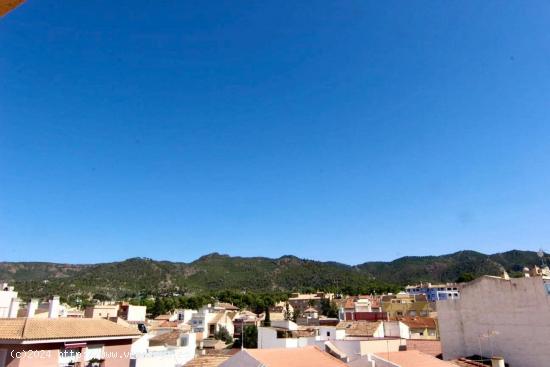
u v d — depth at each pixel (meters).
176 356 43.72
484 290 40.06
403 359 30.42
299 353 28.58
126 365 33.03
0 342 26.61
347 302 139.62
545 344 35.56
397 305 106.81
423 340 48.38
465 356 40.25
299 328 73.31
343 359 31.66
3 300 51.19
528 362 36.25
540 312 36.22
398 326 61.66
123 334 32.97
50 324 30.27
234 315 134.12
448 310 42.41
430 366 29.72
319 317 129.38
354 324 62.00
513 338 37.47
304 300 191.50
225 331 104.00
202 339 89.19
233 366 26.48
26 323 29.19
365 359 29.95
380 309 108.62
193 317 112.44
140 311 107.12
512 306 38.00
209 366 30.27
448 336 41.88
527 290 37.28
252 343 79.94
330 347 33.44
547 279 37.53
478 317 40.09
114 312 104.06
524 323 37.03
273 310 167.38
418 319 78.38
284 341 53.94
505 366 37.34
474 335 40.09
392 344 43.06
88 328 31.75
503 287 38.78
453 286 168.12
